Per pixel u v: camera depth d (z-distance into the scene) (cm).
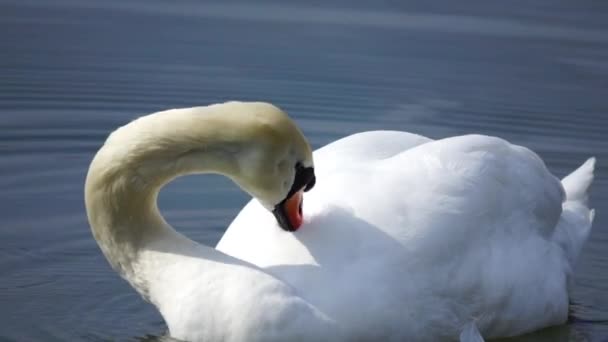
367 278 1161
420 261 1187
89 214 1199
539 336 1309
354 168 1253
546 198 1330
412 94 1956
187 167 1170
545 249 1310
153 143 1161
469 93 1966
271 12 2242
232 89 1958
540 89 1984
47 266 1458
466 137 1296
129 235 1191
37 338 1270
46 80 1967
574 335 1320
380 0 2316
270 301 1143
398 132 1333
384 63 2050
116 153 1170
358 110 1908
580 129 1877
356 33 2152
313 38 2127
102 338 1277
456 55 2080
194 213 1623
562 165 1770
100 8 2225
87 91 1944
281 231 1205
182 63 2038
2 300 1362
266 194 1170
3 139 1786
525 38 2147
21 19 2156
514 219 1283
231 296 1150
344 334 1148
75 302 1371
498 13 2264
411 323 1178
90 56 2042
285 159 1159
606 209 1670
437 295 1196
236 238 1243
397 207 1209
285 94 1950
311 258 1173
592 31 2184
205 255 1181
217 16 2212
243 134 1145
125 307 1367
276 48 2091
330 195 1224
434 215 1212
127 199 1180
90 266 1467
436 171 1244
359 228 1189
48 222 1565
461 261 1216
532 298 1272
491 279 1233
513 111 1917
